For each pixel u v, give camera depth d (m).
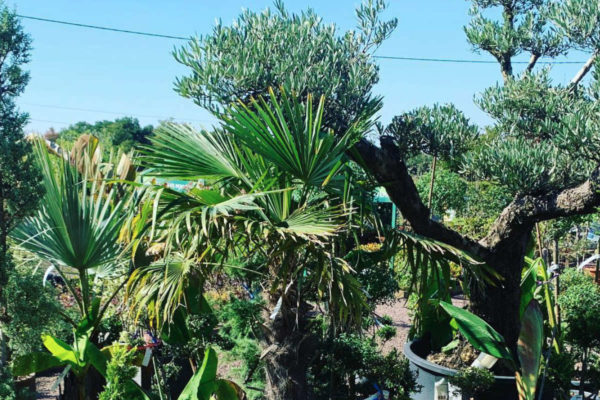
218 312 7.06
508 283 7.13
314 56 5.76
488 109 6.36
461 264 5.57
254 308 6.50
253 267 6.27
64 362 5.39
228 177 5.46
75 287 8.23
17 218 5.46
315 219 4.84
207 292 7.42
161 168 5.33
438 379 7.07
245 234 5.13
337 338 6.58
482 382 6.38
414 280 5.70
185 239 5.14
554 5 6.08
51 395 7.68
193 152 5.36
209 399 4.96
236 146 5.40
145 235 5.42
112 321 7.05
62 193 5.56
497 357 6.40
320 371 6.82
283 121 4.85
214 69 5.41
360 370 6.57
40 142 5.69
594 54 6.00
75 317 7.45
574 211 6.18
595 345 7.06
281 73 5.48
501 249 6.97
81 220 5.58
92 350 5.42
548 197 6.39
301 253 5.27
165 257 4.64
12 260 5.75
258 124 4.82
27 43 5.45
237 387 5.60
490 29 6.58
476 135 6.26
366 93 5.79
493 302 7.25
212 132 5.66
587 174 5.98
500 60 6.84
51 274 8.73
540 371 6.79
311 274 5.35
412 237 5.47
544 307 8.12
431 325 7.93
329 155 5.11
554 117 6.11
